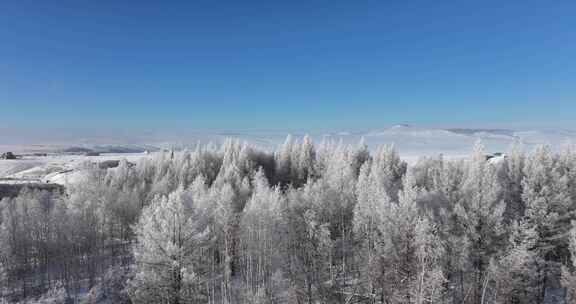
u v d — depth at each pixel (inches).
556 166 1888.5
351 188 2297.0
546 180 1630.2
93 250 2095.2
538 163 1860.2
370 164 3602.4
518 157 2600.9
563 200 1521.9
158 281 1146.0
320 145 3937.0
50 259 2076.8
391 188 2331.4
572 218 1625.2
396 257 1370.6
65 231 1978.3
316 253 1702.8
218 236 1756.9
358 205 1840.6
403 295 1306.6
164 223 1206.9
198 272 1269.7
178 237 1214.9
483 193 1483.8
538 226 1496.1
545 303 1519.4
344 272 1772.9
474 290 1424.7
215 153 4200.3
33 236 2049.7
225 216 1742.1
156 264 1165.1
